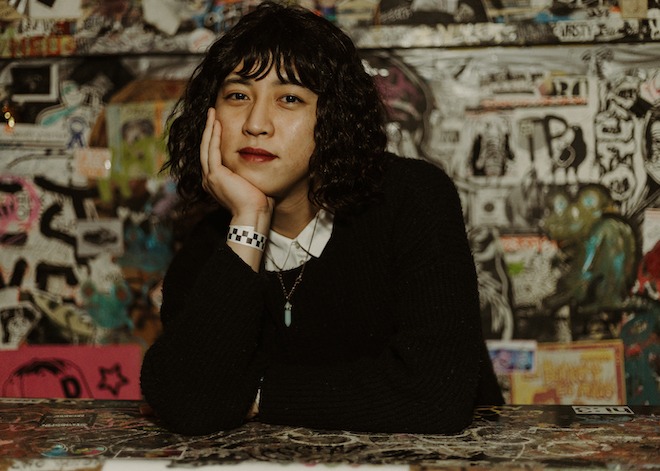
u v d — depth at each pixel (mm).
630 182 2195
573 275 2215
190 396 1306
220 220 1627
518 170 2215
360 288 1474
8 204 2322
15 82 2301
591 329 2215
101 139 2301
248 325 1356
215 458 1124
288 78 1367
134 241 2307
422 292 1362
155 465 1096
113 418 1390
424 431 1265
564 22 2152
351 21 2182
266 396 1352
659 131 2180
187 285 1604
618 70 2184
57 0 2250
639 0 2139
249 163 1395
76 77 2295
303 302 1501
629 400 2205
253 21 1423
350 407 1295
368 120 1454
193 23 2219
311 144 1404
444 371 1297
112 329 2324
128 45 2232
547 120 2203
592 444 1185
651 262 2195
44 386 2330
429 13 2172
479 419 1359
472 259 1447
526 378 2225
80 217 2314
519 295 2225
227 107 1418
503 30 2156
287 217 1501
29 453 1158
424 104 2221
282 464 1085
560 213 2213
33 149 2311
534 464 1076
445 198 1467
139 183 2297
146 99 2285
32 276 2330
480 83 2209
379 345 1514
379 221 1457
